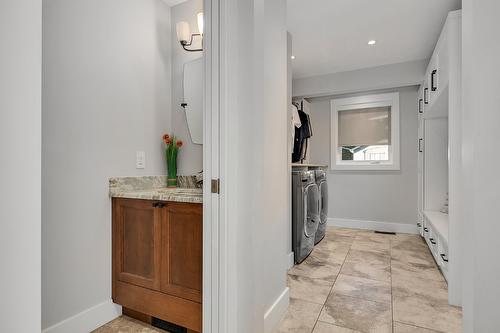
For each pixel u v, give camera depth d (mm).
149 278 1607
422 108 3445
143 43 2014
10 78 520
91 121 1648
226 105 1253
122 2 1854
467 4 980
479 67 909
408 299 1970
